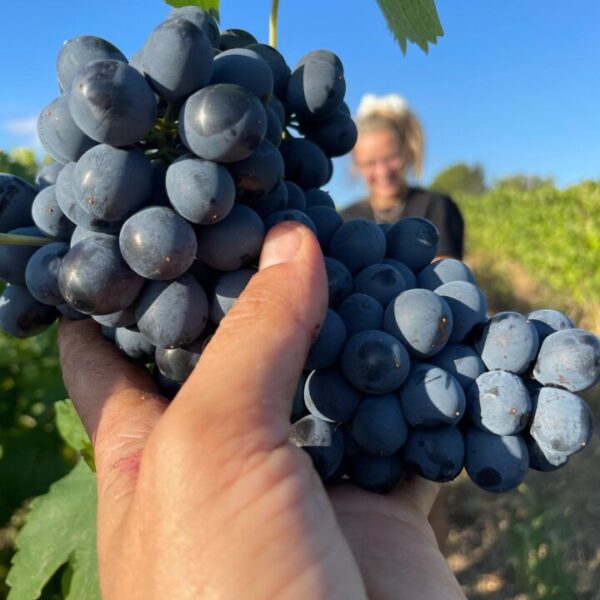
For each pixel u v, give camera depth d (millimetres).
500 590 571
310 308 151
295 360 145
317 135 203
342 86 190
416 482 218
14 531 450
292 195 188
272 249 158
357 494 194
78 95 134
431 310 166
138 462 160
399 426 166
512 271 2029
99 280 147
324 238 193
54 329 418
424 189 584
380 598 165
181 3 231
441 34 250
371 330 167
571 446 168
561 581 536
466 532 641
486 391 169
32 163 646
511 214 2084
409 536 187
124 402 182
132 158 143
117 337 186
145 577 130
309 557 129
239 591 125
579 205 1518
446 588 176
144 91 137
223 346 142
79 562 268
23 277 182
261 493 129
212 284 163
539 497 641
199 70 143
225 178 143
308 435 172
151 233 140
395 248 198
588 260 1386
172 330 154
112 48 157
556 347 174
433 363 177
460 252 569
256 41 202
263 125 141
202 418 132
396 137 566
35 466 392
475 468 172
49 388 397
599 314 1399
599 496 684
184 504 128
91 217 148
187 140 141
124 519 147
